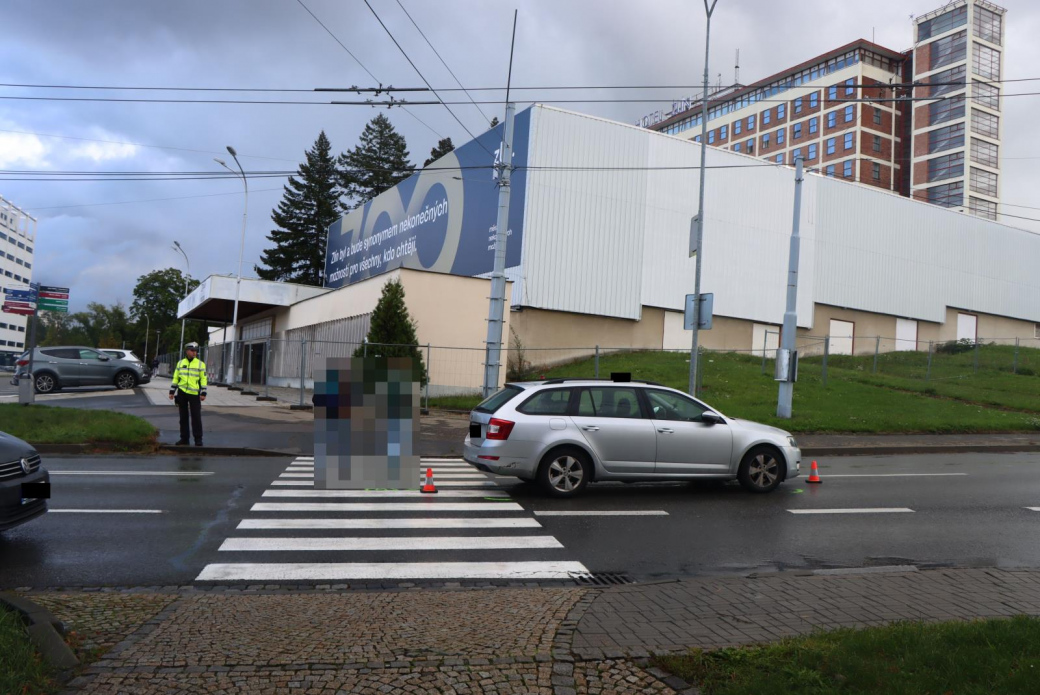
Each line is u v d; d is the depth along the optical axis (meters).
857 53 82.38
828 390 24.53
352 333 29.84
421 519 8.73
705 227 37.84
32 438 13.71
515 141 33.88
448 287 26.89
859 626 5.04
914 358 38.41
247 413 20.33
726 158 38.69
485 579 6.46
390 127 71.12
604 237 34.59
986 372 31.89
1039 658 4.05
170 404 22.78
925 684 3.79
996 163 79.19
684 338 37.22
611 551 7.48
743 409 20.83
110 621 5.02
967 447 17.34
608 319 35.00
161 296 102.31
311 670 4.20
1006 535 8.37
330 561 6.89
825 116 84.44
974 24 78.81
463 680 4.09
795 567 7.04
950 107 79.12
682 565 7.05
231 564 6.71
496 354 17.12
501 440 10.05
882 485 11.70
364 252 49.88
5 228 111.00
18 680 3.74
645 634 4.86
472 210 36.47
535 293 32.66
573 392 10.50
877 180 81.38
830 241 42.28
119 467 12.11
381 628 4.94
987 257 49.28
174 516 8.55
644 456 10.39
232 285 38.47
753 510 9.62
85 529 7.86
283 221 69.44
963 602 5.62
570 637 4.78
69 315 125.56
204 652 4.45
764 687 3.83
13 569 6.44
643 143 36.03
